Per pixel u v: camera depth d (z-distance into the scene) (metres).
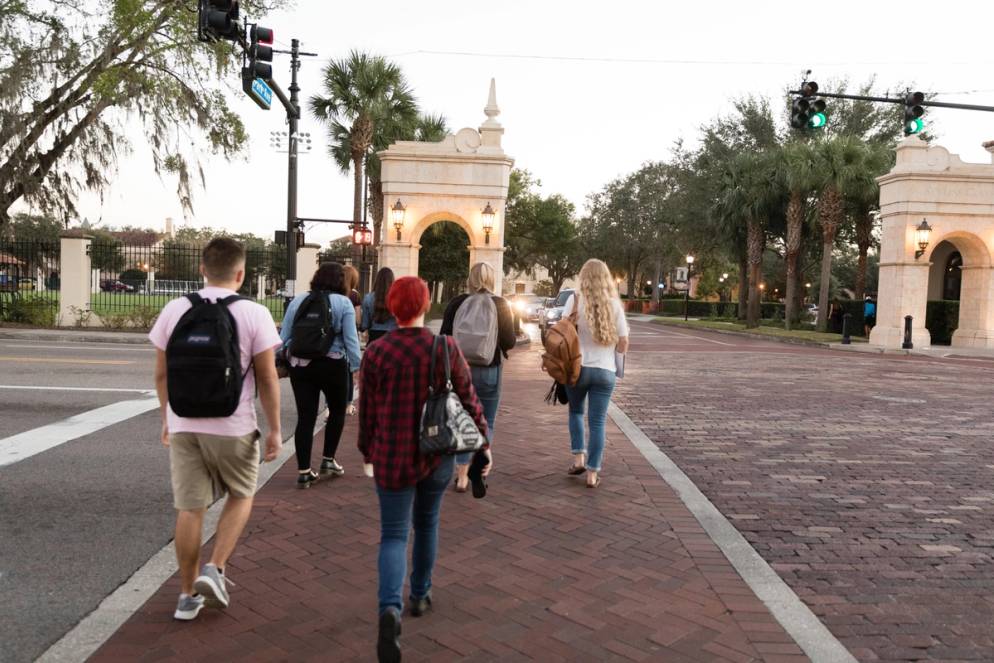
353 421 8.13
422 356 3.03
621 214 60.25
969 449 7.53
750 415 9.41
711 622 3.38
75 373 11.02
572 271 75.12
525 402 10.15
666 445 7.51
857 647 3.19
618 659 3.02
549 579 3.87
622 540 4.51
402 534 3.03
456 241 37.41
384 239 20.22
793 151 29.53
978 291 24.12
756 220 33.38
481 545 4.38
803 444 7.64
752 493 5.75
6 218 19.28
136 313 20.36
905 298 23.62
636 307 63.91
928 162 23.41
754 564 4.14
